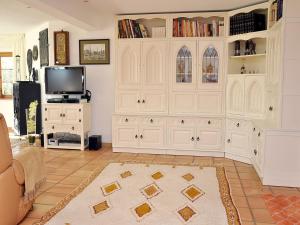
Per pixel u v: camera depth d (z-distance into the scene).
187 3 4.05
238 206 2.77
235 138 4.34
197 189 3.19
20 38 6.67
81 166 4.04
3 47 6.92
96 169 3.90
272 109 3.66
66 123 4.93
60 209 2.68
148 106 4.70
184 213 2.61
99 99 5.21
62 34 5.21
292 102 3.20
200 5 4.15
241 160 4.27
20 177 2.27
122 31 4.70
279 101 3.23
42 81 5.88
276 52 3.42
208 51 4.49
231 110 4.39
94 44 5.12
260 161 3.45
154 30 4.67
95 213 2.61
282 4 3.21
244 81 4.15
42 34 5.72
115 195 3.02
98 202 2.84
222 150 4.53
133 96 4.73
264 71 4.32
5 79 7.08
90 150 4.96
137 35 4.68
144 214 2.59
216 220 2.47
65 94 5.08
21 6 4.33
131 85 4.70
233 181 3.46
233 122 4.35
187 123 4.59
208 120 4.52
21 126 5.75
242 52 4.47
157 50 4.60
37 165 2.57
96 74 5.18
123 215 2.57
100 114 5.24
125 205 2.78
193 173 3.74
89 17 4.53
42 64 5.81
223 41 4.41
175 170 3.87
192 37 4.47
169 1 3.95
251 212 2.64
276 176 3.30
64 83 5.05
